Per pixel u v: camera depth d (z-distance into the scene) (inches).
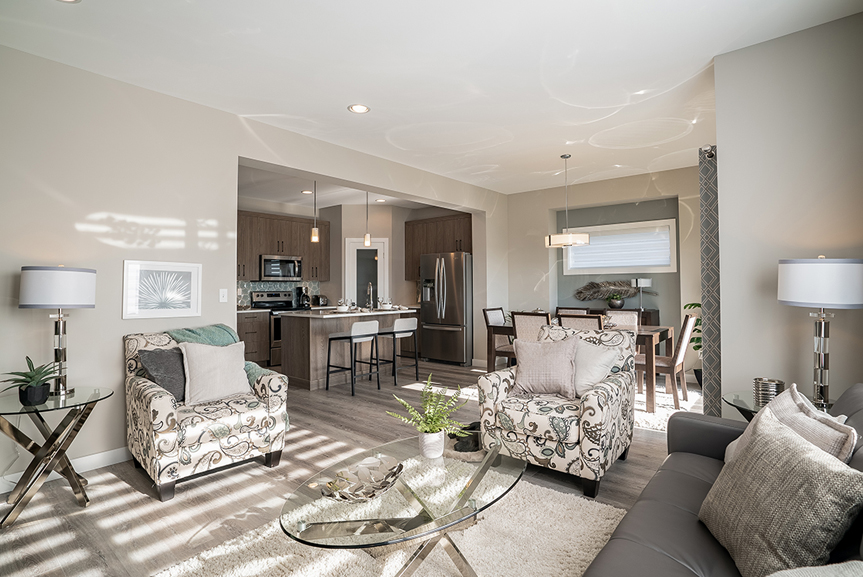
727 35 104.5
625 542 55.8
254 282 298.2
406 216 329.1
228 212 146.1
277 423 119.4
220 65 116.7
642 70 120.8
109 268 122.0
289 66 117.4
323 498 69.8
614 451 108.7
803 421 63.8
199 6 92.4
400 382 227.5
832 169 99.4
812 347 101.7
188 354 118.9
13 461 108.5
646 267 242.7
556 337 133.6
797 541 46.7
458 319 274.4
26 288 98.7
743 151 109.9
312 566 77.0
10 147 107.3
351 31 102.0
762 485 52.8
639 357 188.9
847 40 97.8
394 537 58.5
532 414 107.8
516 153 193.5
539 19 97.8
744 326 109.6
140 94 128.1
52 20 96.7
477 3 92.0
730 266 111.3
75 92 117.0
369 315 232.8
